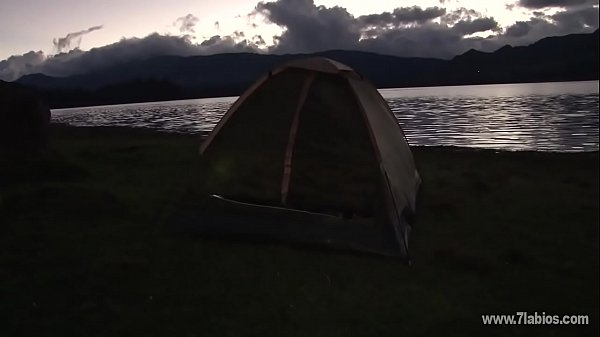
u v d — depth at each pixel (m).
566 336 4.21
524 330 4.29
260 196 6.38
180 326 4.22
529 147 19.33
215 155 6.62
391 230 5.81
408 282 5.20
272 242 6.07
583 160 14.60
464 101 59.59
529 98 57.59
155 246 6.02
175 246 6.03
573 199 8.89
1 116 11.04
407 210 6.54
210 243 6.15
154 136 24.91
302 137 6.32
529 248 6.28
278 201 6.32
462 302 4.78
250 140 6.51
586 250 6.21
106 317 4.33
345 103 6.30
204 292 4.88
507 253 5.98
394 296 4.88
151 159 13.23
